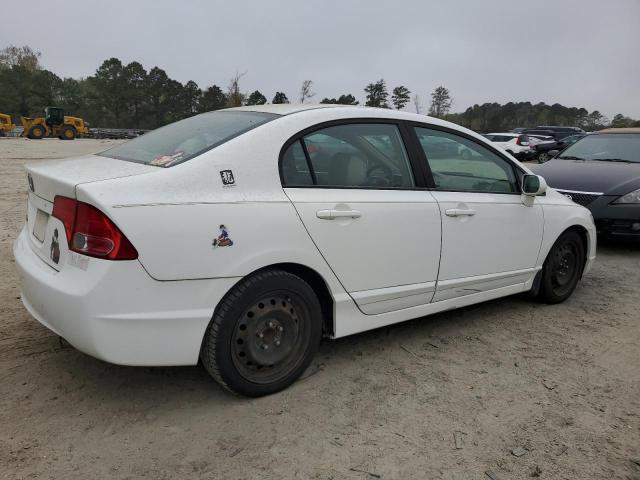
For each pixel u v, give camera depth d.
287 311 3.02
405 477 2.44
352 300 3.27
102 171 2.78
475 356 3.69
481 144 4.08
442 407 3.02
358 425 2.82
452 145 3.89
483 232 3.92
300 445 2.63
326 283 3.14
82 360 3.34
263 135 2.98
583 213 4.84
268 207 2.86
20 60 100.88
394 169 3.53
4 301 4.23
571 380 3.41
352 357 3.60
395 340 3.90
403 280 3.50
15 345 3.49
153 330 2.60
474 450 2.65
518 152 24.78
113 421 2.75
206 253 2.65
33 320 3.89
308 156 3.13
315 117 3.22
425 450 2.64
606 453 2.68
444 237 3.66
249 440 2.65
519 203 4.21
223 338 2.78
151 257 2.52
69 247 2.60
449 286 3.78
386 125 3.55
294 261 2.95
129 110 99.50
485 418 2.93
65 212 2.65
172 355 2.67
